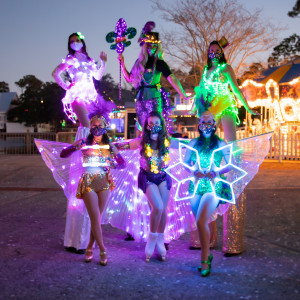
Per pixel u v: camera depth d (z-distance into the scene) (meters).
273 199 9.11
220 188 4.91
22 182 11.83
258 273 4.64
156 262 5.12
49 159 5.60
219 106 5.53
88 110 5.77
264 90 19.73
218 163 4.95
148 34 5.89
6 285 4.23
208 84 5.54
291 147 18.11
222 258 5.25
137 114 6.16
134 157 6.00
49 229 6.70
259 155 5.29
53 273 4.62
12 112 52.91
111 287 4.22
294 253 5.38
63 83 5.78
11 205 8.70
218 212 5.37
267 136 5.27
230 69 5.51
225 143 5.01
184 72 26.27
